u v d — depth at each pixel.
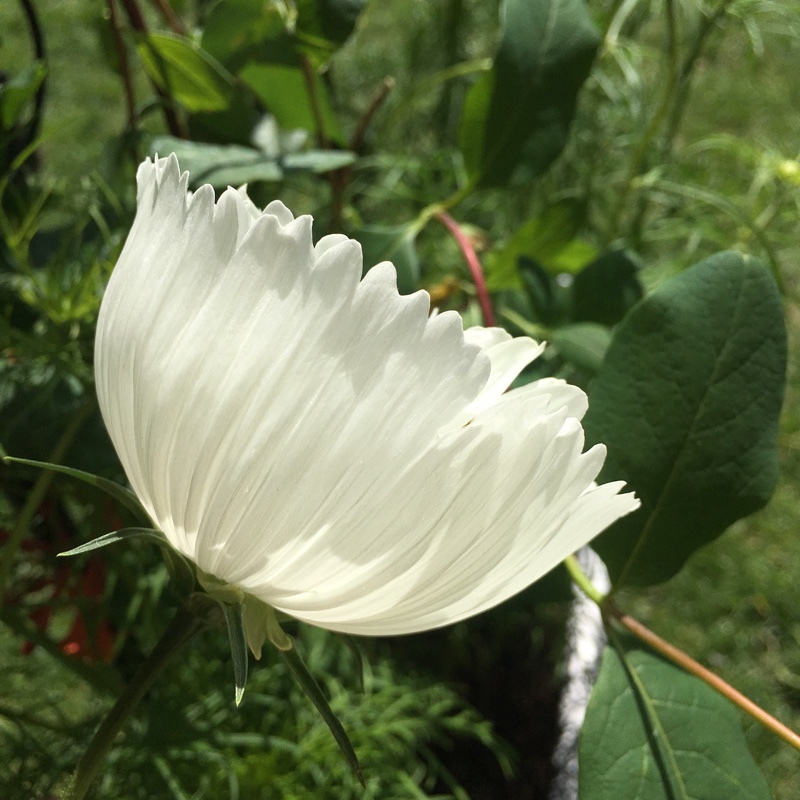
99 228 0.22
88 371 0.21
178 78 0.21
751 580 0.44
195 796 0.23
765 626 0.44
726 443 0.17
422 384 0.10
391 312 0.10
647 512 0.17
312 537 0.11
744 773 0.16
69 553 0.11
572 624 0.30
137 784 0.22
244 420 0.10
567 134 0.23
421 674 0.30
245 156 0.20
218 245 0.10
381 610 0.12
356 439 0.10
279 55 0.22
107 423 0.12
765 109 0.54
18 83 0.18
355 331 0.10
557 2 0.23
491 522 0.11
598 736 0.16
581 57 0.23
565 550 0.12
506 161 0.23
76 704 0.29
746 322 0.17
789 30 0.35
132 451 0.12
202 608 0.12
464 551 0.11
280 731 0.26
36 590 0.23
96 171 0.22
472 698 0.30
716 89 0.53
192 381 0.10
